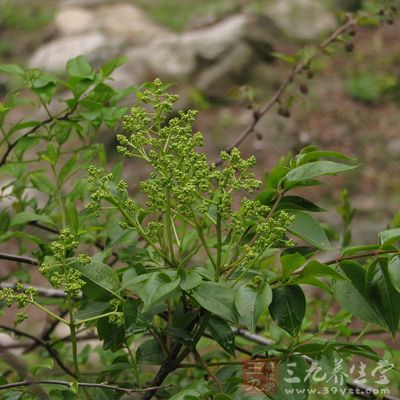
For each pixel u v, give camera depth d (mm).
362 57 5828
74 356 933
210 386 916
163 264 1010
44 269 897
